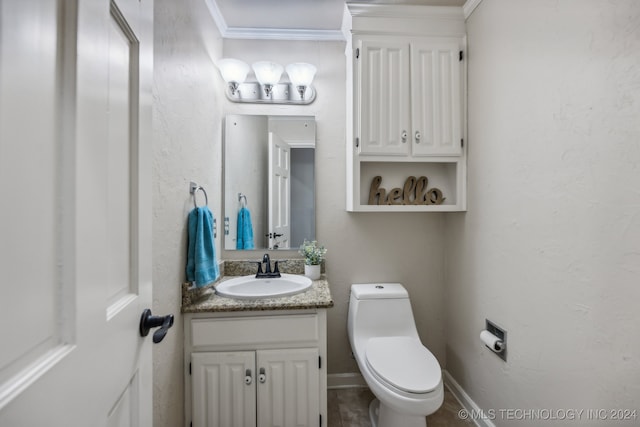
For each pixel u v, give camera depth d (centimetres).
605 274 88
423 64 169
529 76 119
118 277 56
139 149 64
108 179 51
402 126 169
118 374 55
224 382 138
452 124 169
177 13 123
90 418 45
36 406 34
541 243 112
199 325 138
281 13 176
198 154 150
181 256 132
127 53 60
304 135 195
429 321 201
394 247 199
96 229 46
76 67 41
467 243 170
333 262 197
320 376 144
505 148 134
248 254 193
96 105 46
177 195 127
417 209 175
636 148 80
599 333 90
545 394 110
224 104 192
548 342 109
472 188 164
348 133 184
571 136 99
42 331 36
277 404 140
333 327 196
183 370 137
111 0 52
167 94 115
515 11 127
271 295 146
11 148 31
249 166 193
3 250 30
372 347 150
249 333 140
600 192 89
